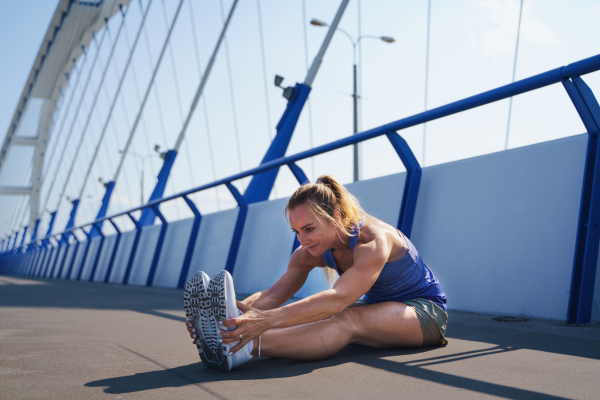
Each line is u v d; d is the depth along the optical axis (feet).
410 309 5.59
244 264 19.60
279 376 4.64
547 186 9.14
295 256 6.05
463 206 10.81
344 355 5.58
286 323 4.76
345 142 12.90
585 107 7.93
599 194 7.80
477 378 4.34
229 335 4.60
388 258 5.53
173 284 25.98
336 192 5.33
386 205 13.12
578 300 7.72
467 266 10.30
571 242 8.47
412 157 11.98
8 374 4.91
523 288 9.06
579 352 5.46
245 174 18.24
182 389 4.22
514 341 6.25
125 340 7.38
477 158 10.83
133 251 33.50
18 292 22.86
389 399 3.77
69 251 66.08
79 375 4.84
